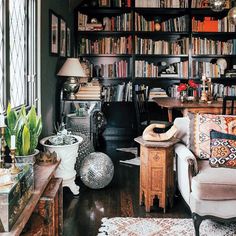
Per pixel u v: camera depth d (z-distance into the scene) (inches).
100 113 193.3
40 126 105.8
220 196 105.5
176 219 121.3
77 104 190.5
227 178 107.5
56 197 98.5
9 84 107.1
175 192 141.1
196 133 127.3
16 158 99.3
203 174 110.4
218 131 124.8
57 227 101.4
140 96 234.2
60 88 194.9
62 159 135.7
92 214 125.7
